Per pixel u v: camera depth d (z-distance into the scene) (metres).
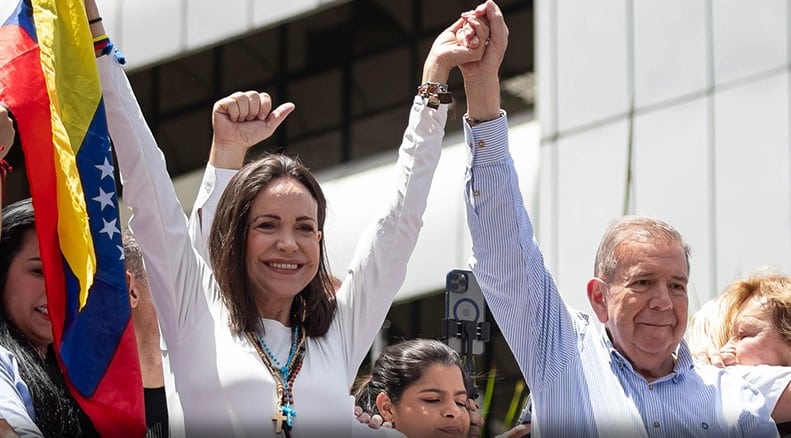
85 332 4.70
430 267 16.66
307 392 4.75
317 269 4.95
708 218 14.28
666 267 5.48
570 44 15.86
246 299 4.84
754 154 14.13
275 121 5.68
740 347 5.96
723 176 14.29
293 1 17.67
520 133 16.92
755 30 14.45
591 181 15.27
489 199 5.41
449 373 5.55
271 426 4.66
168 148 19.34
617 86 15.35
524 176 16.39
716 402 5.50
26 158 4.66
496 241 5.42
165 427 5.33
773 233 13.80
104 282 4.75
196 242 5.50
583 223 15.24
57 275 4.65
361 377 5.88
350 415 4.82
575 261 15.21
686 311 5.52
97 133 4.83
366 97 18.28
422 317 16.78
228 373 4.70
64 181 4.63
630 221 5.64
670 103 14.86
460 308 6.21
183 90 19.02
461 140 17.36
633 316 5.48
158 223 4.83
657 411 5.42
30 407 4.57
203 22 18.23
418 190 5.20
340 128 18.48
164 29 18.48
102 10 18.94
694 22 14.89
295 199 4.91
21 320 4.84
